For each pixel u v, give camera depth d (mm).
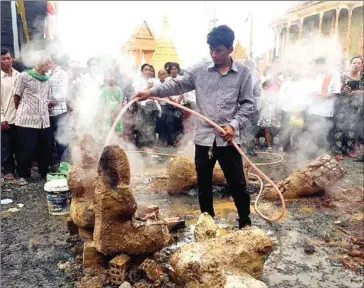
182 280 2613
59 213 4469
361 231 4062
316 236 3916
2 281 2939
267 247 2635
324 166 5211
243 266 2574
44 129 6043
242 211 3723
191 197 5191
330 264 3314
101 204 2744
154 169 6777
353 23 13125
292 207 4844
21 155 5965
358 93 7941
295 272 3162
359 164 7484
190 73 3623
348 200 5168
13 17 9109
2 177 6043
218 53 3350
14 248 3553
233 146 3559
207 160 3678
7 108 6020
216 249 2602
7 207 4758
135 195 5215
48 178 4734
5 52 5992
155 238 2928
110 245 2834
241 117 3463
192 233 3854
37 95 5848
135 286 2766
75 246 3564
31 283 2920
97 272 2969
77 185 3391
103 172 2758
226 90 3486
